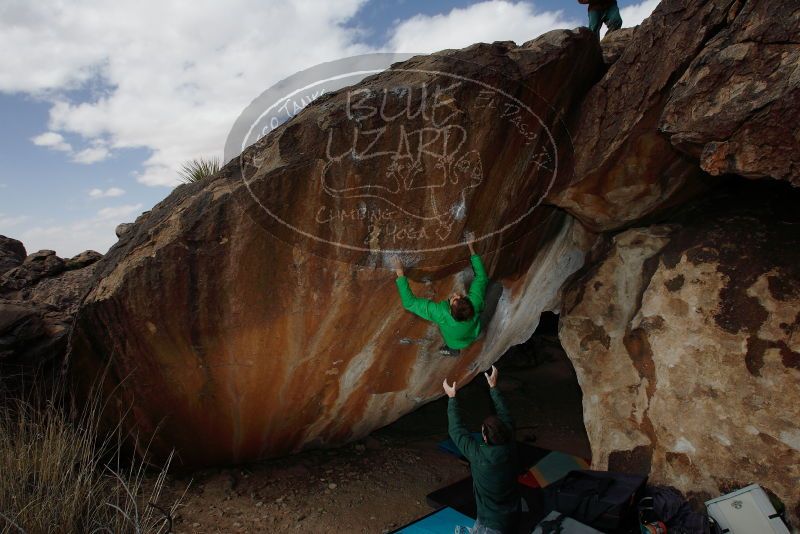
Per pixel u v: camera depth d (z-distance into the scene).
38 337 4.37
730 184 4.42
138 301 3.60
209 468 4.86
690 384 3.84
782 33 2.59
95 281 3.74
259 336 3.93
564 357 8.40
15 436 3.78
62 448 3.67
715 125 2.82
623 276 4.58
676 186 4.11
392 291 4.03
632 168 3.91
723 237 4.05
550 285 5.10
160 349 3.84
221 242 3.52
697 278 4.00
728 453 3.59
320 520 4.23
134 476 4.41
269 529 4.07
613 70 3.69
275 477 4.87
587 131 3.90
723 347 3.76
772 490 3.37
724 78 2.80
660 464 3.90
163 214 3.78
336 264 3.73
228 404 4.30
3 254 6.06
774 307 3.66
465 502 4.25
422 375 4.91
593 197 4.18
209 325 3.79
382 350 4.45
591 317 4.69
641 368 4.23
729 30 2.86
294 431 4.88
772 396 3.52
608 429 4.31
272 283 3.72
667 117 3.10
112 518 3.49
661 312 4.12
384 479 4.94
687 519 3.48
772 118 2.61
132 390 4.04
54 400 4.13
